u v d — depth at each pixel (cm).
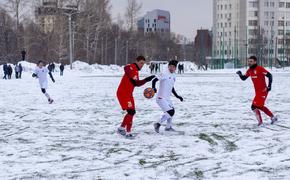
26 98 1828
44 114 1279
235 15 12744
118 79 3719
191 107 1430
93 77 4216
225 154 720
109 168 637
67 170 627
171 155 717
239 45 12331
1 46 6119
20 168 642
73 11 6450
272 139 847
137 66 884
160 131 959
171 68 915
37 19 6256
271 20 12400
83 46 6938
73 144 821
